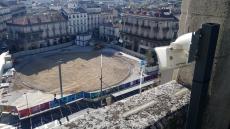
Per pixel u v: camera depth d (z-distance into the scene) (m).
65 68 64.81
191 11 4.54
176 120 4.07
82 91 46.78
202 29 3.06
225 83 4.34
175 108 4.08
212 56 3.18
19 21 82.94
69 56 75.69
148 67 58.66
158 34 72.81
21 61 70.19
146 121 3.70
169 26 72.25
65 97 44.06
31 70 62.88
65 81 56.22
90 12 102.56
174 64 3.50
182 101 4.31
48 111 41.69
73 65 67.25
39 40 84.25
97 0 174.00
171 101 4.31
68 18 92.75
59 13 94.75
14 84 53.66
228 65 4.24
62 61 70.50
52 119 39.50
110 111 3.94
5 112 41.06
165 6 99.88
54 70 63.16
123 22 83.12
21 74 59.91
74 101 45.19
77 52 80.31
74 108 43.19
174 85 4.98
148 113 3.90
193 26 4.54
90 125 3.55
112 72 61.97
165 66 3.52
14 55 74.38
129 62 70.25
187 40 3.39
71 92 50.03
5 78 55.69
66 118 39.97
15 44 82.06
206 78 3.28
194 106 3.44
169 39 73.31
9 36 86.00
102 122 3.63
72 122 3.64
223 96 4.41
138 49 79.44
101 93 46.84
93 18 102.44
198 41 3.10
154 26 72.75
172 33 73.06
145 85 51.16
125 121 3.66
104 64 68.12
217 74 4.17
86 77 58.59
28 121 38.69
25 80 56.22
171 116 3.95
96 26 104.50
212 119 4.44
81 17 97.38
